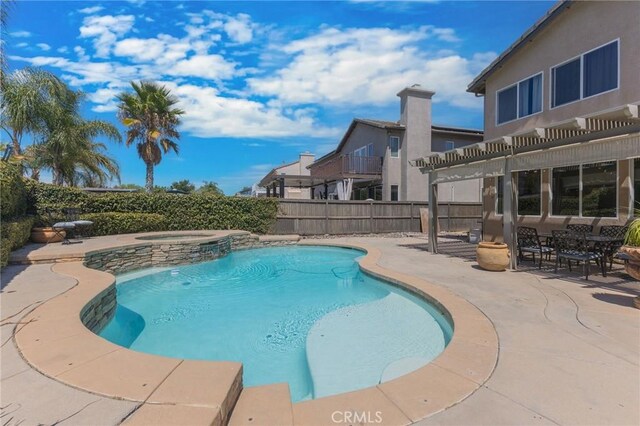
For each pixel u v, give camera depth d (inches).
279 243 586.6
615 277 285.6
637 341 156.0
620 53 339.3
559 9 389.7
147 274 367.9
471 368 131.0
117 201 531.5
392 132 853.8
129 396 102.3
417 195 836.6
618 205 331.3
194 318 246.1
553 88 411.5
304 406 107.3
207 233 525.7
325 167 966.4
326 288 324.5
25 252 312.3
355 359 171.2
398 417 101.3
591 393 114.4
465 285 260.4
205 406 97.0
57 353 131.2
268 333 219.8
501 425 98.1
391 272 311.4
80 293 210.7
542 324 177.2
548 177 406.0
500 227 483.5
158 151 761.0
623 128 229.0
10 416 93.4
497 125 496.1
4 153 443.8
